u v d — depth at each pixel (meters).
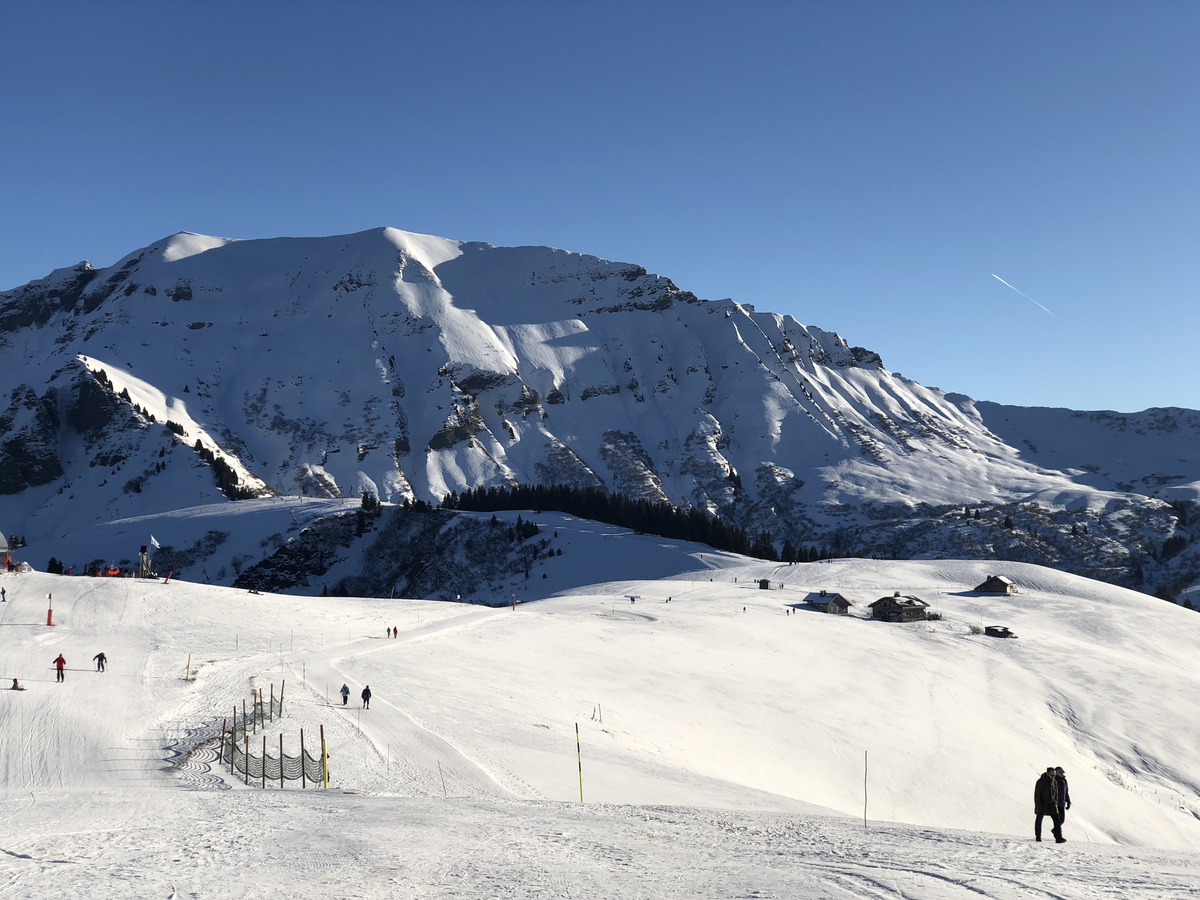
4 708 46.38
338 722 47.56
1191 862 18.91
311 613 97.50
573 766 43.16
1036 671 102.19
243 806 25.67
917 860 18.30
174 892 14.81
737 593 143.12
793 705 77.25
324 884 15.40
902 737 73.44
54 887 15.13
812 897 14.51
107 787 33.62
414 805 26.52
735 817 27.00
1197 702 92.69
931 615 128.50
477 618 102.88
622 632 99.38
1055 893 14.86
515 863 17.30
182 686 55.69
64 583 94.38
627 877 16.11
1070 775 71.81
